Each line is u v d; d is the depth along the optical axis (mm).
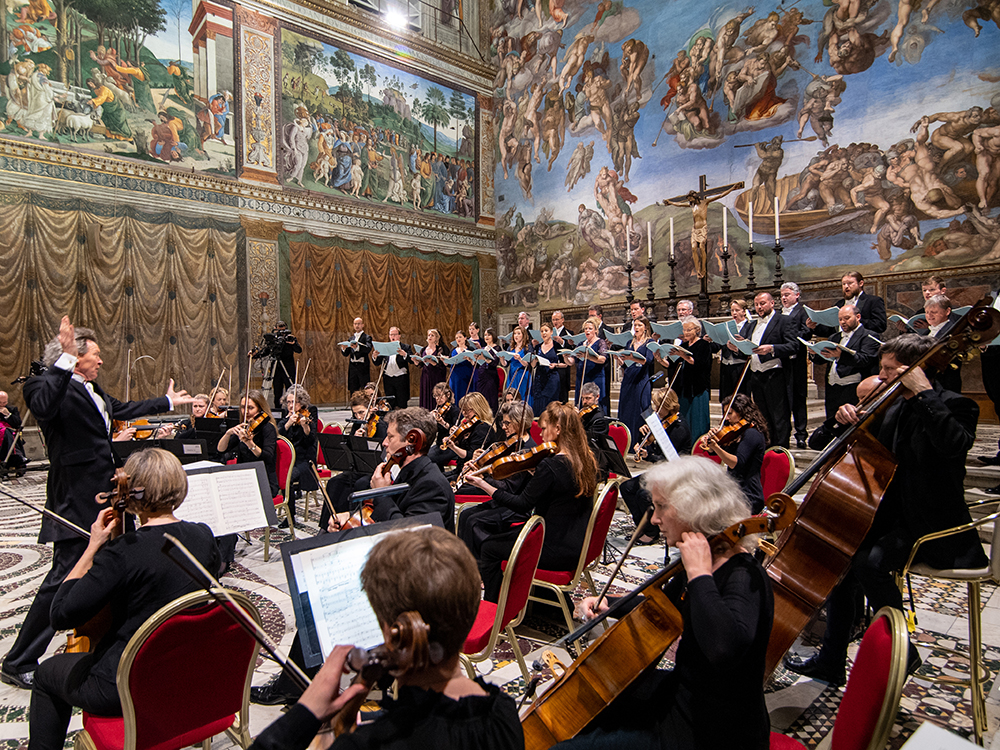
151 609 1967
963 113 9844
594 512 3312
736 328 6762
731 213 12516
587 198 14969
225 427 5797
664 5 13461
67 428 3170
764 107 12016
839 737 1613
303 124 13672
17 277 10297
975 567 2486
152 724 1845
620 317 14328
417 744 1033
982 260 9695
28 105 10430
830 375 6406
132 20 11438
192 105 12172
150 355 11547
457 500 5289
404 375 10945
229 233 12602
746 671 1544
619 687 1714
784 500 1660
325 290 13938
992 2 9562
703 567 1590
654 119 13664
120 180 11320
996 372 5926
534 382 9133
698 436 6980
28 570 4836
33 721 2006
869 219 10820
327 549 1908
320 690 1044
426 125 15773
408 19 15438
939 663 3135
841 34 11070
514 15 16453
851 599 2877
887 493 2703
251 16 12906
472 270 16656
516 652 2871
